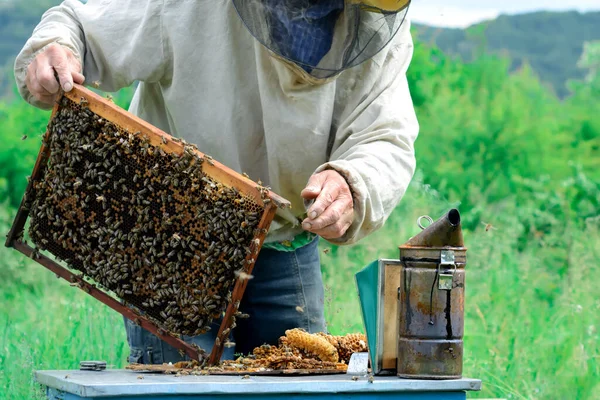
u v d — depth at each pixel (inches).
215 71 183.8
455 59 662.5
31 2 866.1
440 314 147.5
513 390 253.9
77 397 138.6
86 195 164.2
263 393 138.9
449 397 146.8
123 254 162.1
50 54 176.7
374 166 169.5
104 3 193.6
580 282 330.6
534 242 400.8
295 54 165.8
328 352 161.9
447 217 148.1
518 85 668.1
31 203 170.6
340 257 348.2
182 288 157.5
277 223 194.5
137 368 157.8
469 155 537.0
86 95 164.4
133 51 186.7
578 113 610.2
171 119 193.6
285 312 202.1
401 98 185.3
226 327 154.0
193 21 183.6
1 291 347.6
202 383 136.8
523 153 540.1
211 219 153.0
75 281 167.0
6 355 250.2
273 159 183.2
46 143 168.4
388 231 380.8
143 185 159.9
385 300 152.6
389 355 152.8
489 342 288.2
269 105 180.4
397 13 166.1
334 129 185.0
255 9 163.6
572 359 277.4
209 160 153.5
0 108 521.3
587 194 441.7
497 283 333.4
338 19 166.9
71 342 260.1
